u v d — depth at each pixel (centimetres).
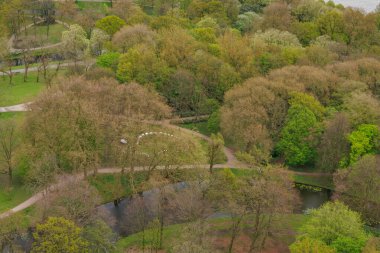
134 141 11294
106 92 12119
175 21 19212
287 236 10300
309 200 11931
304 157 12606
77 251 7269
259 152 11625
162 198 10850
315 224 8956
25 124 11288
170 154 11631
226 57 16250
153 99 12838
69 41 17362
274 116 12962
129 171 11919
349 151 12250
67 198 8756
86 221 8588
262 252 9756
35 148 10919
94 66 15788
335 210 9006
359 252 8281
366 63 15312
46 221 7988
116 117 11656
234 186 10125
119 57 15225
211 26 19975
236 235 10156
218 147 11956
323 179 12744
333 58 17038
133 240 9869
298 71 14462
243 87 13612
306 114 12625
